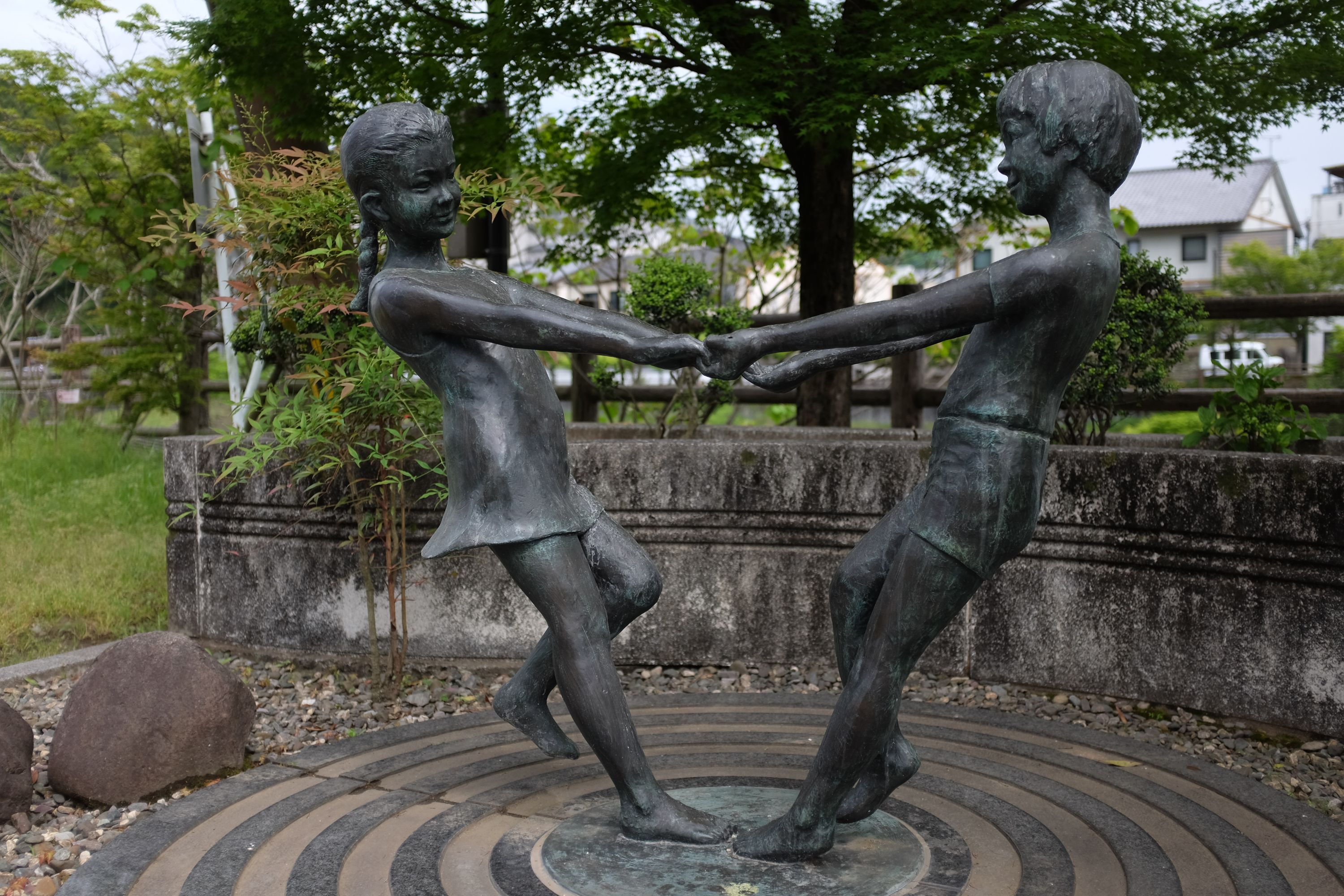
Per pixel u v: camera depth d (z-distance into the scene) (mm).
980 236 11164
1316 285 23516
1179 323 4879
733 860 2574
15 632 5020
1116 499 4016
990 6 6449
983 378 2350
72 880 2545
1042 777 3213
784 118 7582
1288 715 3715
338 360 4207
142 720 3234
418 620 4586
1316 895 2473
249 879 2551
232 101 7562
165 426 14641
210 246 4633
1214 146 7195
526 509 2525
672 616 4559
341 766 3346
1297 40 6598
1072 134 2279
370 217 2611
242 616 4844
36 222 12742
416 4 6816
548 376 2707
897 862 2574
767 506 4473
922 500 2555
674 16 7258
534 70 6824
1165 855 2672
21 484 8148
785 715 3869
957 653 4367
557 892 2441
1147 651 4012
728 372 2303
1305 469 3605
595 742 2617
